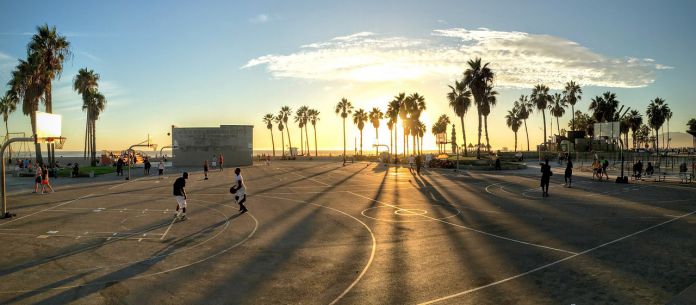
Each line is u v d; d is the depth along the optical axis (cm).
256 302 814
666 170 4619
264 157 9194
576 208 1938
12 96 4703
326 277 963
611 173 4212
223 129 6375
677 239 1299
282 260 1103
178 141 6350
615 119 8594
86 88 6203
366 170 5022
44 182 2677
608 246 1216
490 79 5897
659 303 782
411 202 2175
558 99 11181
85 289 888
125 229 1505
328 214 1817
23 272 1005
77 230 1488
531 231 1437
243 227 1537
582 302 792
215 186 3084
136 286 907
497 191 2634
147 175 4222
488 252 1164
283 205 2092
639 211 1844
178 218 1711
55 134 1956
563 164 6084
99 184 3219
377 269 1020
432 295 843
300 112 12431
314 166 6131
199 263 1078
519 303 793
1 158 1750
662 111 9862
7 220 1686
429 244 1266
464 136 6756
